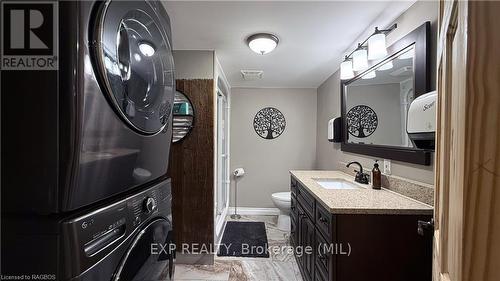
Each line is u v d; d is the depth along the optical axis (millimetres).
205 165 2580
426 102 1233
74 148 562
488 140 379
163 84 1050
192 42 2297
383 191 1817
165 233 1109
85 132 584
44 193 564
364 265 1393
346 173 2752
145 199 927
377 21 1854
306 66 2992
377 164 1949
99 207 687
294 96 4223
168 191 1177
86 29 590
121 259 751
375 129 2115
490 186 378
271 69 3143
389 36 1905
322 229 1611
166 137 1116
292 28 1972
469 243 395
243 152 4234
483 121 381
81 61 575
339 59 2715
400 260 1384
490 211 379
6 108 565
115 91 692
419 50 1535
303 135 4230
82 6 580
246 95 4227
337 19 1817
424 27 1493
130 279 789
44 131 560
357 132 2461
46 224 574
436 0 1445
